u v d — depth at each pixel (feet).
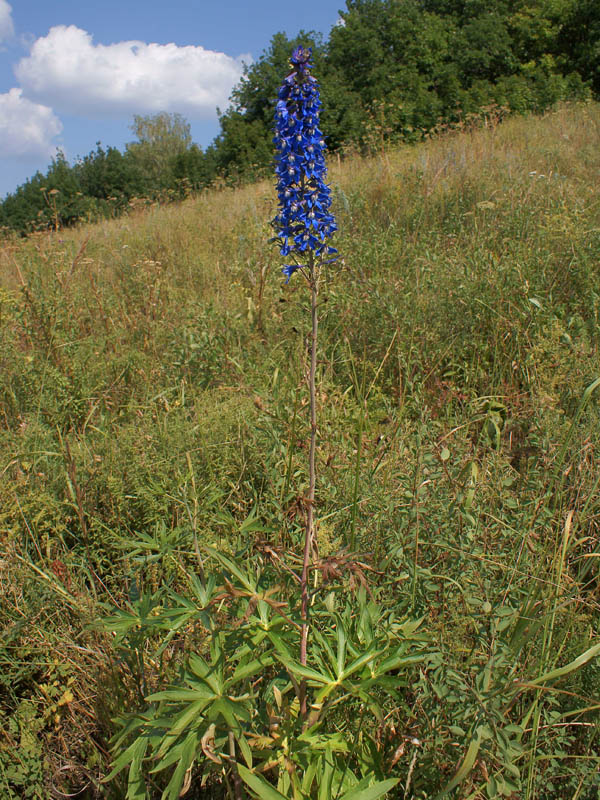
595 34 105.70
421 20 113.91
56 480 14.46
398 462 12.36
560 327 16.61
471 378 17.49
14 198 109.19
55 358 20.03
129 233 39.19
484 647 8.86
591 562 10.48
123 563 12.34
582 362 15.58
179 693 7.20
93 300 25.63
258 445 14.26
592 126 47.37
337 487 12.35
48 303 21.85
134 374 20.45
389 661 7.74
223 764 7.86
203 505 12.28
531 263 20.70
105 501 13.94
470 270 20.83
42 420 17.98
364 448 13.69
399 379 17.16
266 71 117.50
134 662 9.80
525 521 10.71
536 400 13.48
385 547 10.86
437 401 16.66
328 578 7.65
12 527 12.61
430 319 19.69
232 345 20.42
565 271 20.89
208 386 19.12
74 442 16.44
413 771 8.22
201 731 7.25
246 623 8.27
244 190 52.54
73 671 10.52
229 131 116.37
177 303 25.76
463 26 117.50
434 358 18.20
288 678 8.39
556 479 12.00
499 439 13.11
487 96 82.94
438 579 9.75
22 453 14.35
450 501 10.41
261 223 31.37
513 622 9.52
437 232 26.99
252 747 7.77
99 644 10.82
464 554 9.59
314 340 8.20
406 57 107.34
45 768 9.52
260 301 22.30
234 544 11.46
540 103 79.87
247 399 16.34
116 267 31.12
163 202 55.26
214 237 35.40
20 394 19.13
